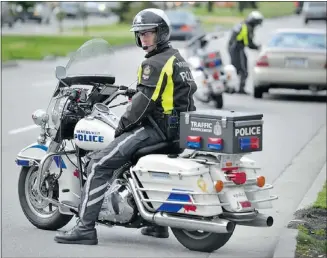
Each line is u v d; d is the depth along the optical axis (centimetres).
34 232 2250
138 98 2014
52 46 10012
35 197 2281
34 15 15150
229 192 1955
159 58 2022
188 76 2048
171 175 1958
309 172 3231
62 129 2181
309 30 5838
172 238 2211
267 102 5575
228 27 14225
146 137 2034
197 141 1941
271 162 3444
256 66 5681
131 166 2059
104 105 2150
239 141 1908
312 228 2250
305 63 5584
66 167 2188
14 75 7044
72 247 2091
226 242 2097
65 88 2192
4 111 4803
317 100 5766
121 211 2045
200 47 5206
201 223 1933
